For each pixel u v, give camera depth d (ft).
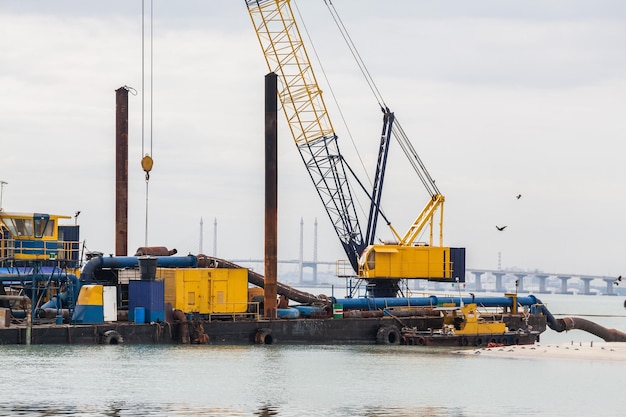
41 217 371.15
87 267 393.70
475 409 268.62
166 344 385.50
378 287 483.92
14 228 369.50
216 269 404.77
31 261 375.04
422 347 412.98
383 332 422.41
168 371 319.27
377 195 533.96
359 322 423.64
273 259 410.31
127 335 376.68
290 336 410.93
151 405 264.11
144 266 383.86
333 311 424.87
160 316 385.70
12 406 259.19
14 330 357.20
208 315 401.70
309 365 344.69
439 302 454.81
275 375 319.47
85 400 268.21
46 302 396.37
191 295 398.21
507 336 428.97
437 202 518.78
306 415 256.93
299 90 529.04
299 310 423.23
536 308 472.85
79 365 323.37
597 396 289.53
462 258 489.67
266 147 411.13
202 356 357.41
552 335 599.57
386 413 261.24
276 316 411.54
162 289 387.55
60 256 378.32
